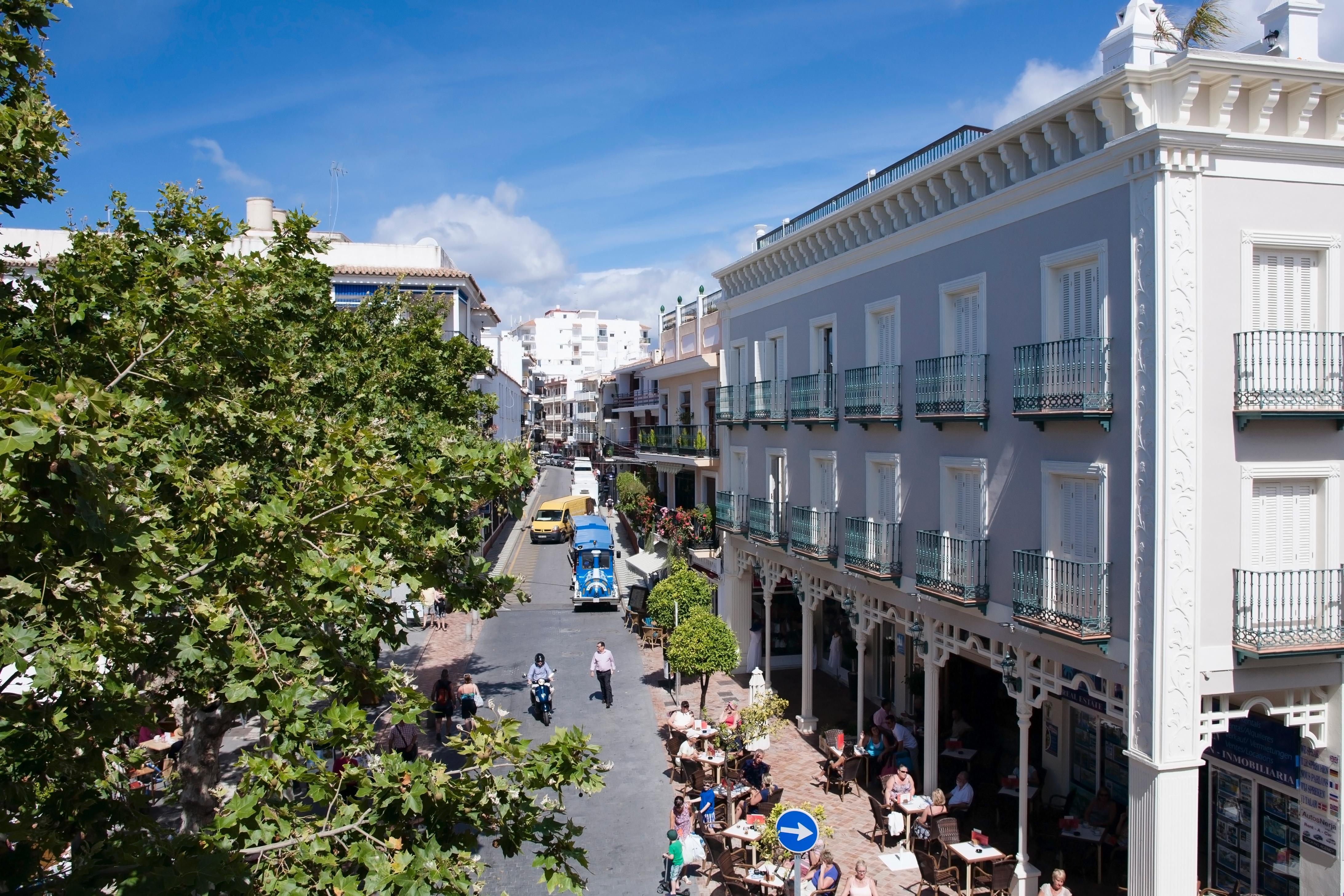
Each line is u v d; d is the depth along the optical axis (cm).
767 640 2294
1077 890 1299
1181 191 1058
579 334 14612
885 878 1367
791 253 2117
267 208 4012
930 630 1555
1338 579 1110
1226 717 1081
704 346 3103
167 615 759
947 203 1510
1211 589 1076
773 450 2228
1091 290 1196
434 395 2103
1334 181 1116
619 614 3328
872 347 1755
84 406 479
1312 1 1177
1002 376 1359
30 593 511
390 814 700
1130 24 1143
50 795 646
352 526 816
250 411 1048
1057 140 1227
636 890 1348
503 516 5541
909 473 1616
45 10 773
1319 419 1102
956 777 1683
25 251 952
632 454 4806
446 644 2869
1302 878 1152
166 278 1008
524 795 717
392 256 4188
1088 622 1138
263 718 891
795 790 1717
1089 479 1191
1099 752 1495
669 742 1808
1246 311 1088
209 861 558
